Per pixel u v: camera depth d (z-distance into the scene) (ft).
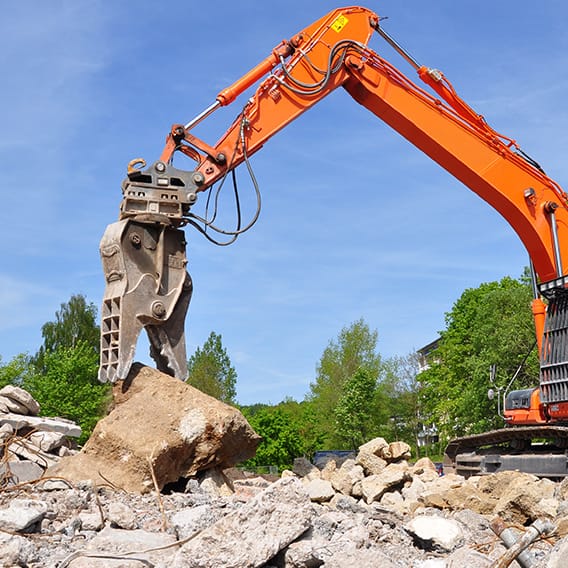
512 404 46.39
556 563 14.15
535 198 43.96
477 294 154.71
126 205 33.37
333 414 174.29
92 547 17.99
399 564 18.58
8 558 16.79
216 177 37.96
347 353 187.73
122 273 31.40
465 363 140.26
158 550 17.72
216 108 38.75
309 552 16.31
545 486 30.71
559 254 43.42
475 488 32.83
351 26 43.11
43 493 25.20
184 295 33.06
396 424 181.68
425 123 43.68
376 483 37.60
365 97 43.34
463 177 44.37
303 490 17.17
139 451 28.25
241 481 37.73
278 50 41.57
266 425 128.67
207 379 156.35
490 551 20.42
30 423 36.63
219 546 16.08
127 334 30.78
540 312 43.73
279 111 40.40
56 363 141.90
